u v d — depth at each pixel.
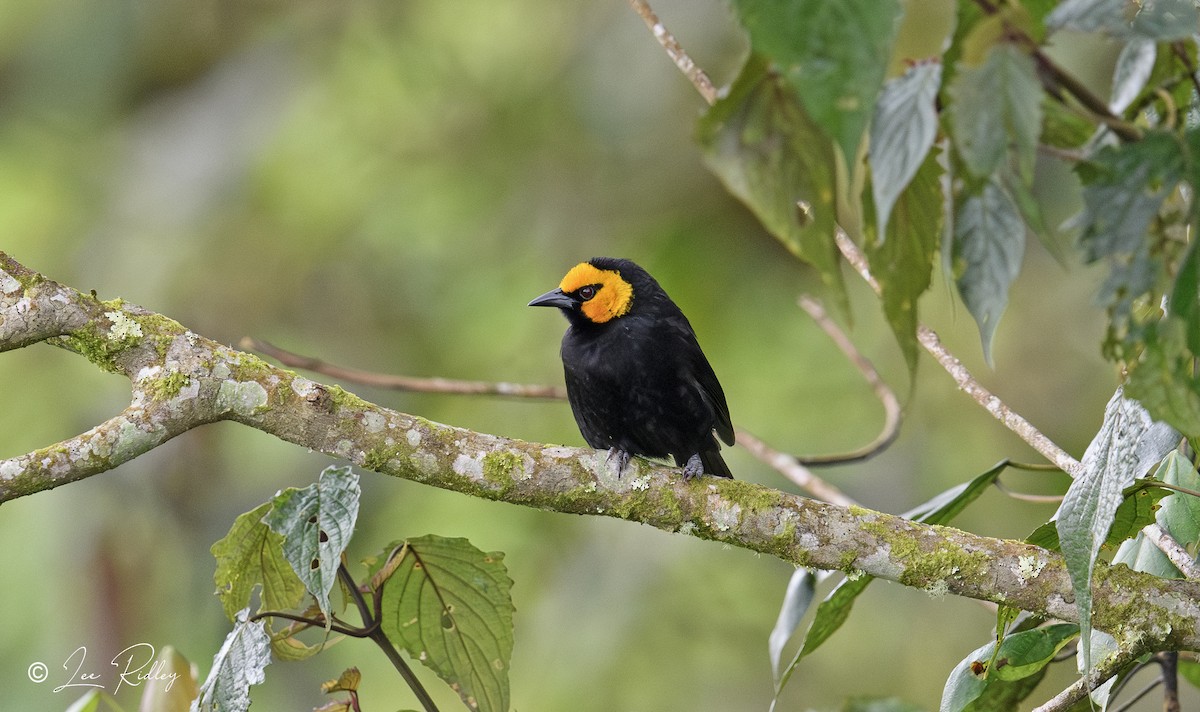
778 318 13.92
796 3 3.20
